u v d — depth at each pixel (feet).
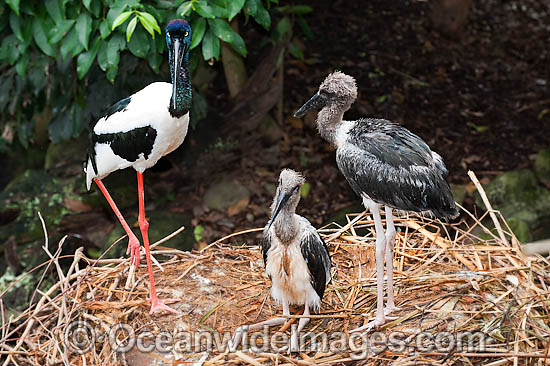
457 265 20.12
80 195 30.42
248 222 30.58
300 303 18.78
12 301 25.93
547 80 41.01
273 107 35.58
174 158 33.06
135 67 27.48
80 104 27.48
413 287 19.30
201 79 35.22
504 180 31.91
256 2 22.88
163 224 29.07
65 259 27.63
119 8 20.84
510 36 44.98
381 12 44.93
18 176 32.35
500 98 39.32
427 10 45.88
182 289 20.25
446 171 17.74
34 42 25.58
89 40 22.95
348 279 20.36
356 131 17.62
